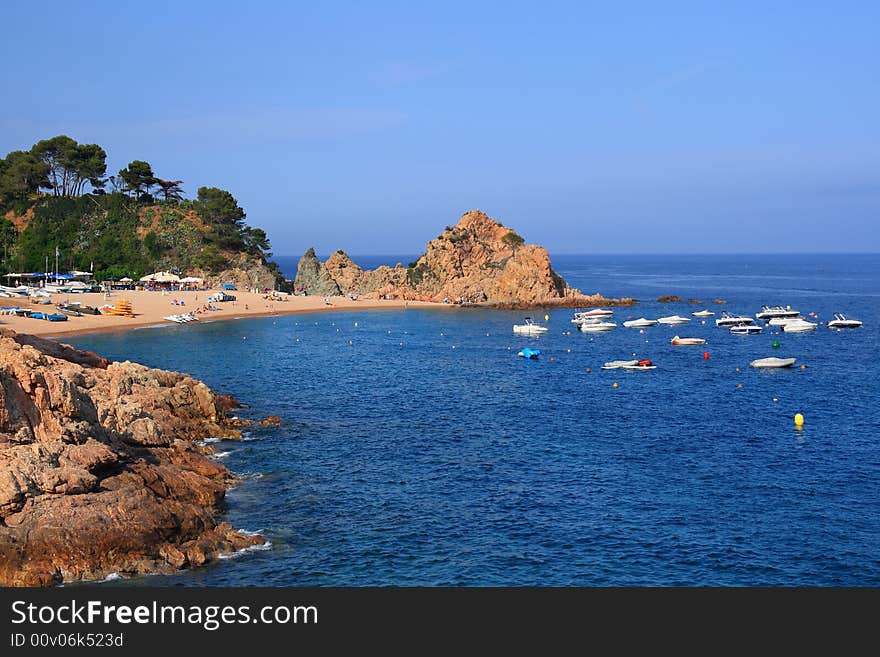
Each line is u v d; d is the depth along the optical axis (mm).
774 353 129000
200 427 68250
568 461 62656
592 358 124625
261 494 53531
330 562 43062
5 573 38125
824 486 56344
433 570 42312
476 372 109188
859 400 88000
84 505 40531
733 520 49688
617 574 42188
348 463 61344
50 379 45906
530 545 45719
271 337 149000
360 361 119000
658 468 60688
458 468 60438
